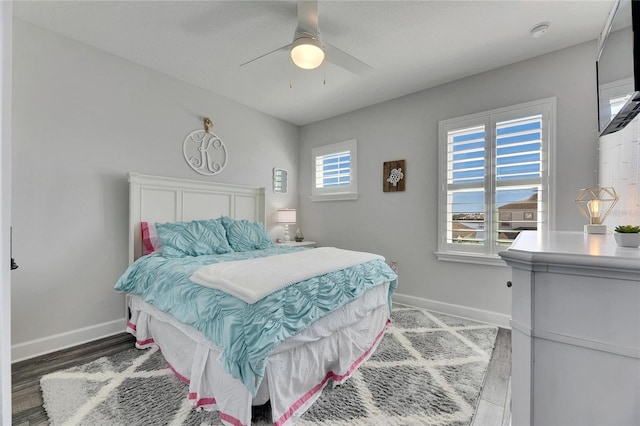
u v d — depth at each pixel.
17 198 2.24
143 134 2.97
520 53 2.67
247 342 1.40
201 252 2.77
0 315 0.61
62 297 2.44
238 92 3.57
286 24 2.33
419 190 3.47
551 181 2.62
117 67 2.78
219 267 1.93
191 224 2.94
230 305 1.54
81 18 2.25
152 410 1.61
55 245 2.41
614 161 1.88
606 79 1.37
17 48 2.24
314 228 4.58
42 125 2.35
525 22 2.25
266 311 1.48
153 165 3.04
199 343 1.68
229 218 3.35
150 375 1.96
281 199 4.49
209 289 1.72
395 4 2.07
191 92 3.37
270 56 2.77
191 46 2.63
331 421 1.54
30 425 1.50
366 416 1.58
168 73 3.12
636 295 0.70
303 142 4.78
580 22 2.23
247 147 4.00
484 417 1.57
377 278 2.37
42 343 2.31
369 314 2.30
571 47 2.55
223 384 1.50
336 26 2.30
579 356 0.76
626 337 0.71
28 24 2.29
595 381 0.75
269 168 4.32
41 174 2.35
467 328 2.78
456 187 3.18
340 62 2.33
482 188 3.01
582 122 2.49
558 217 2.59
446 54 2.70
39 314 2.32
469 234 3.09
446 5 2.08
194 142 3.39
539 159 2.69
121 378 1.93
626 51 1.06
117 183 2.78
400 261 3.62
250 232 3.34
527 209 2.75
